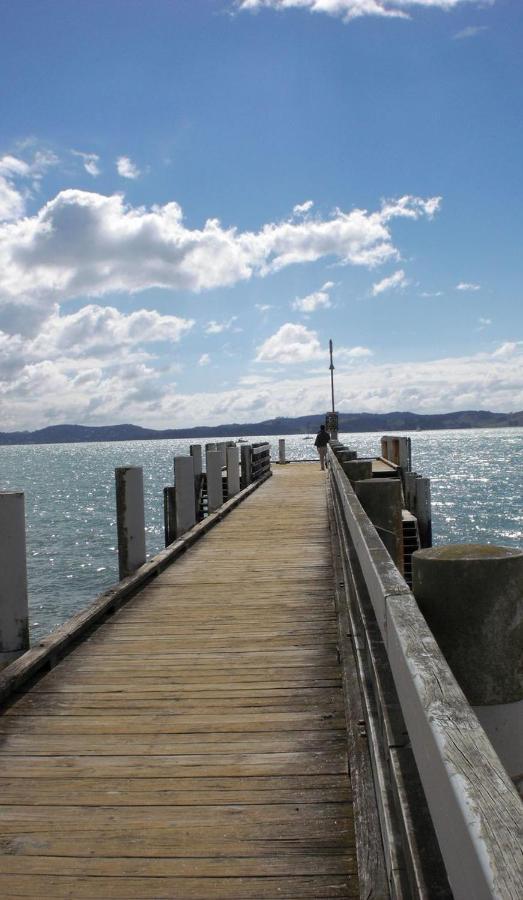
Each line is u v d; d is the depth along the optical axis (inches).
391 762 75.7
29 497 2437.3
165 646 245.1
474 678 117.6
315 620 271.4
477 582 117.5
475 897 39.8
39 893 113.3
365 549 131.3
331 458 551.8
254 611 288.2
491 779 45.4
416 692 61.6
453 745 50.3
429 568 120.2
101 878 117.0
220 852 123.5
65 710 189.5
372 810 119.2
